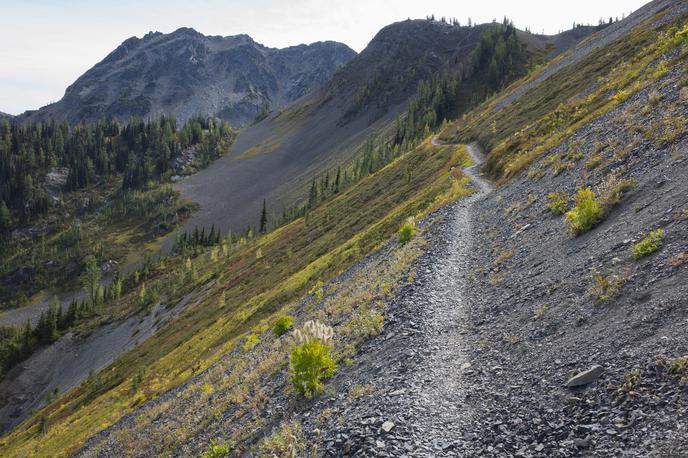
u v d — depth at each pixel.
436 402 11.52
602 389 9.09
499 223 28.58
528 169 37.97
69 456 42.47
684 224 12.88
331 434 11.60
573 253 16.66
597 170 23.73
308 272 58.47
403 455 9.62
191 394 33.97
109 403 62.94
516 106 90.25
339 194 133.62
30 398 132.50
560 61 111.25
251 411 18.41
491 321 15.68
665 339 9.26
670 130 20.55
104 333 149.88
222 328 61.03
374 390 13.14
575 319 12.45
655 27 71.94
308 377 15.66
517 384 11.02
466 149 81.00
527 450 8.67
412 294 20.53
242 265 116.44
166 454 22.11
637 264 12.70
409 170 88.19
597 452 7.77
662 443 7.14
